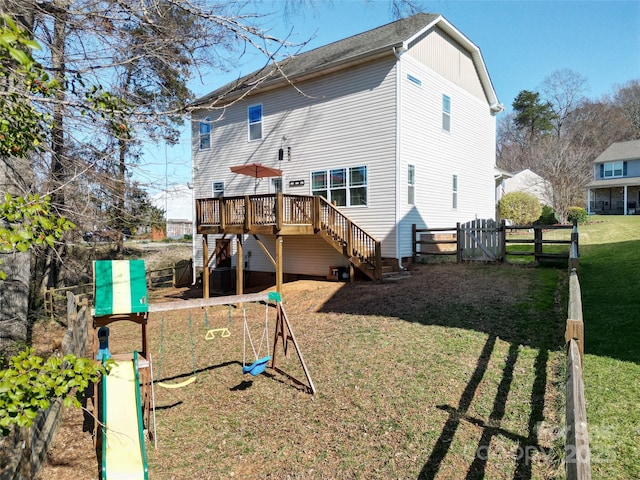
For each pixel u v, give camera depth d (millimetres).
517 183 33906
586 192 35094
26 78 3797
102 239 10766
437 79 14867
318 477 4086
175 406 6016
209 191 18453
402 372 5902
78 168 6660
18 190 6156
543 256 11648
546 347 6004
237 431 5176
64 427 5500
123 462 4320
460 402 4906
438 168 15008
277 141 15820
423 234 14031
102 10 5637
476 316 7711
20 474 3682
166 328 11008
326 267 14477
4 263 6859
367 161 13383
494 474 3670
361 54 12875
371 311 9141
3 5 4793
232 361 7688
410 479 3809
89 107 4418
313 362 6867
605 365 5039
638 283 8188
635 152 33031
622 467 3307
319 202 12406
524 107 50688
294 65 16422
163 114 5477
